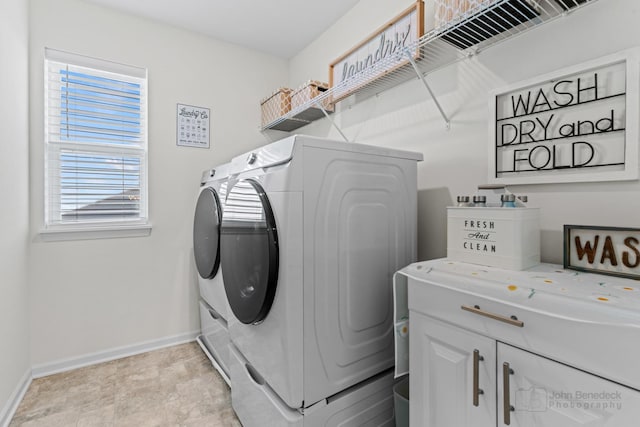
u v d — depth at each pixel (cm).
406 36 158
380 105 195
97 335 213
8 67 159
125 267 223
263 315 115
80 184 212
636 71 93
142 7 218
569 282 80
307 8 219
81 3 208
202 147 253
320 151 110
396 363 109
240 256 130
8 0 159
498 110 131
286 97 249
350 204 120
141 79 231
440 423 95
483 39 132
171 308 240
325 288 112
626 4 97
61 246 203
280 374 108
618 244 85
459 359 89
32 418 154
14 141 167
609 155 100
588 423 64
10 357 160
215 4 215
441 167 157
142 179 234
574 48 108
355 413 122
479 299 83
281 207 105
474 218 104
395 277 109
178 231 243
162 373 196
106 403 166
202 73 253
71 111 209
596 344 63
